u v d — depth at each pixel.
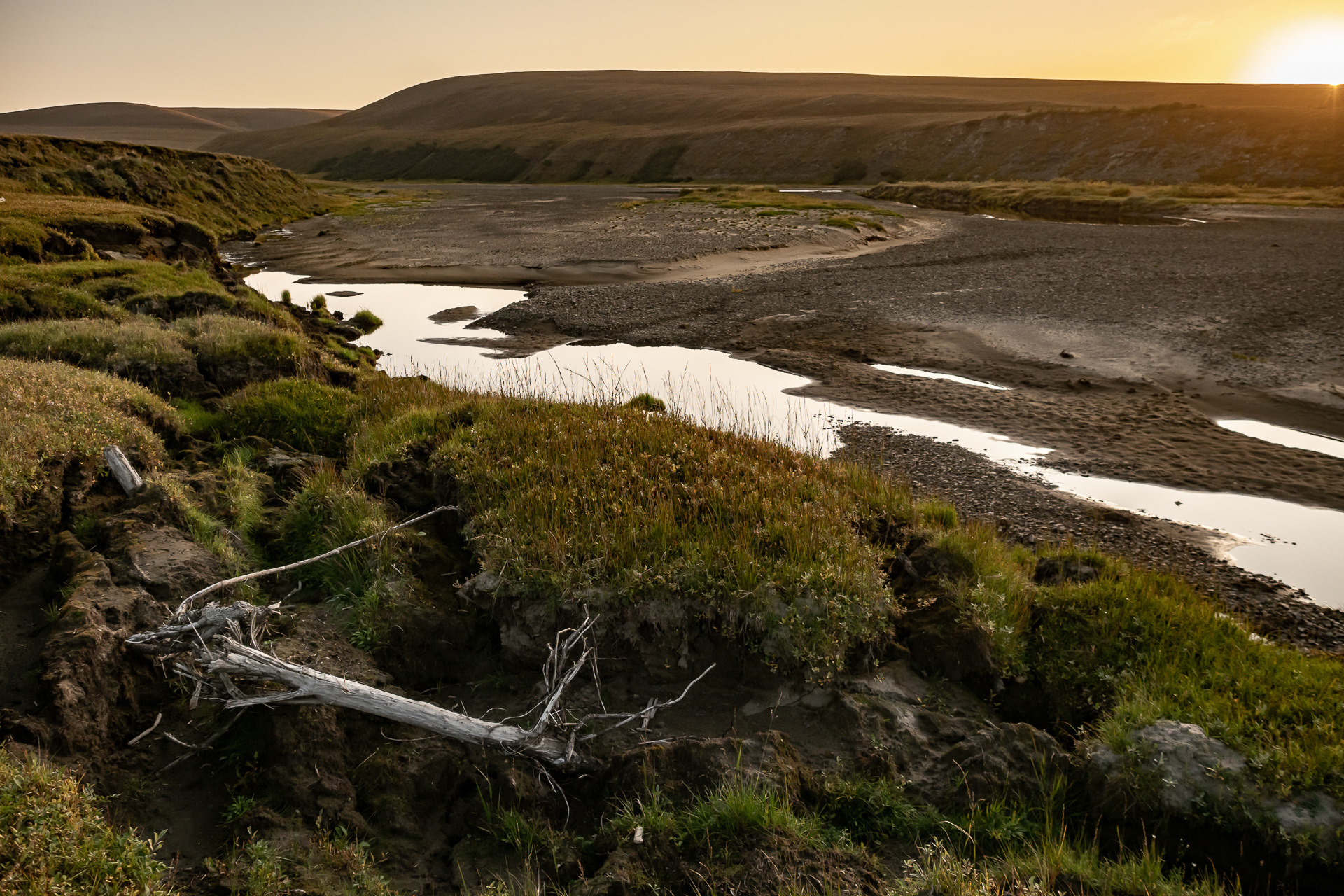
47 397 10.53
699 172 154.25
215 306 20.70
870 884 5.37
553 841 5.79
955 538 9.77
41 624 7.06
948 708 7.45
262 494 10.48
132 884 4.64
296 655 7.11
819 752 6.74
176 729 6.36
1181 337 23.17
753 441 12.33
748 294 32.41
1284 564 11.59
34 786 4.94
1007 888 5.34
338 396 14.42
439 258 45.09
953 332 25.12
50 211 31.70
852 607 7.87
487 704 7.39
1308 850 5.69
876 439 16.64
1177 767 6.28
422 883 5.51
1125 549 11.99
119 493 9.50
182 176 62.88
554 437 11.12
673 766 6.30
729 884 5.23
